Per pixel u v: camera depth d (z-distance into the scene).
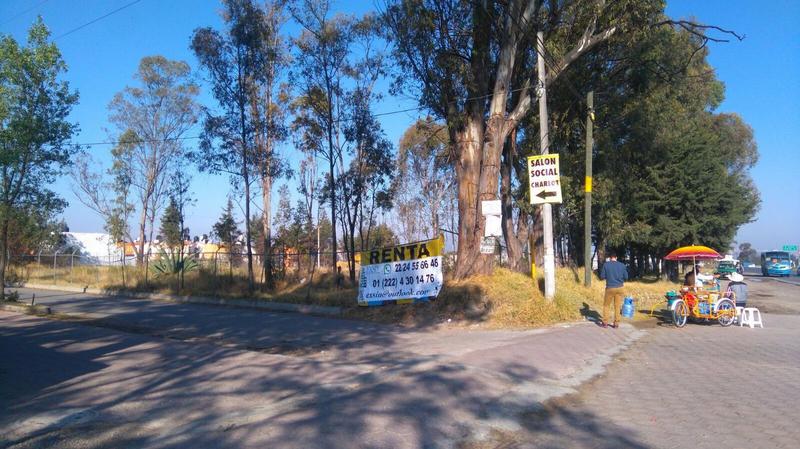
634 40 18.59
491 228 16.98
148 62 44.97
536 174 16.05
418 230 39.34
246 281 26.03
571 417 7.16
